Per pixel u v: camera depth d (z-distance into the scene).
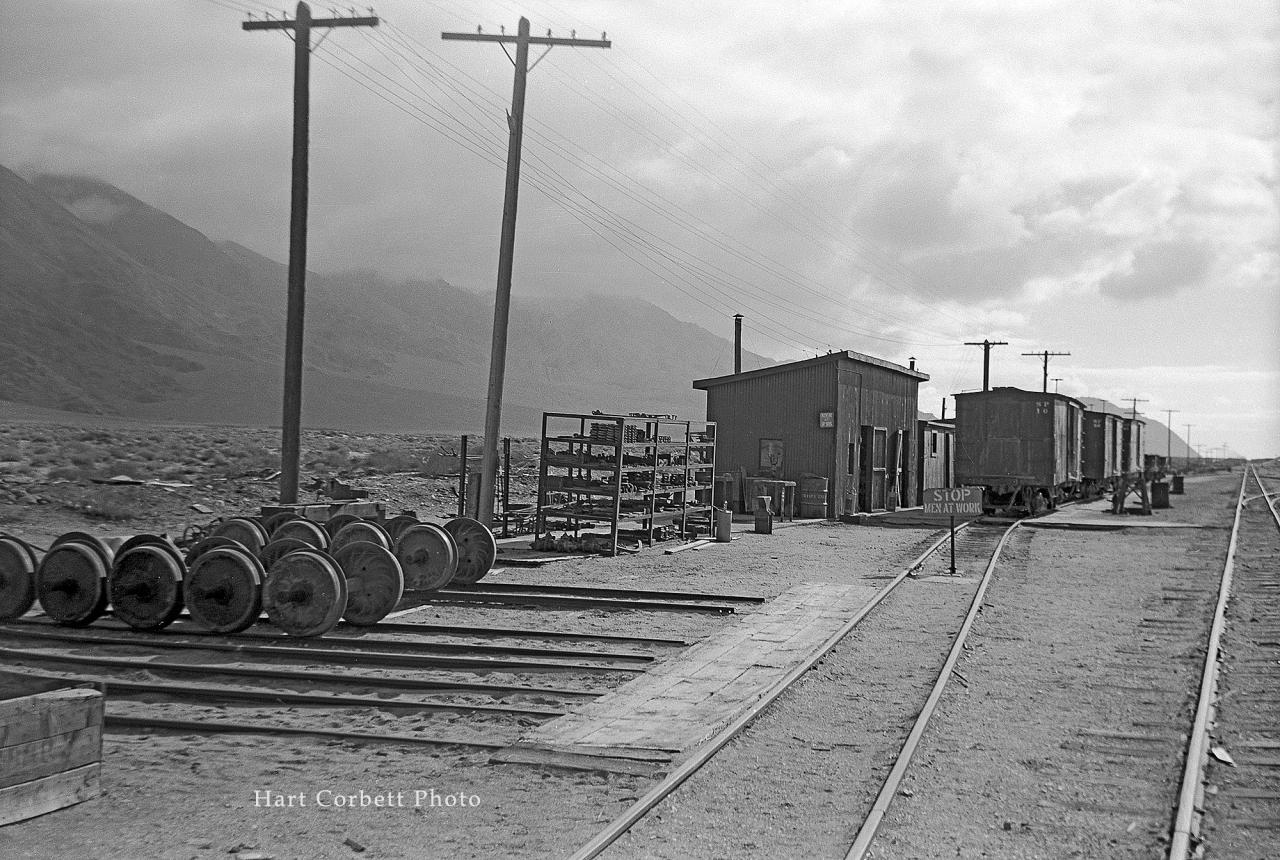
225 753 9.37
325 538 19.17
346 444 78.75
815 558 24.89
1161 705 11.01
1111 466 59.09
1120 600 18.61
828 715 10.55
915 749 9.21
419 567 18.23
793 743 9.55
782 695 11.28
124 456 52.06
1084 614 17.03
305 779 8.62
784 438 39.50
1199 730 9.72
